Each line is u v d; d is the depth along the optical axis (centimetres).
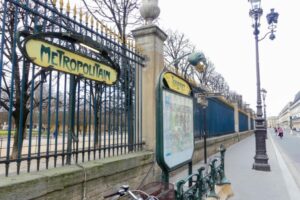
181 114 570
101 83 510
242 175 984
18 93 699
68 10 457
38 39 378
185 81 614
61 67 416
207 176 564
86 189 433
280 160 1455
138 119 676
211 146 1461
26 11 381
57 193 376
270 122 19275
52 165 489
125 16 1307
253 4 1216
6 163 342
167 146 487
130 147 640
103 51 501
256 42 1216
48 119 411
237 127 2858
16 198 312
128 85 638
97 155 600
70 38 429
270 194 725
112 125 573
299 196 705
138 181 595
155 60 710
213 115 1641
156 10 740
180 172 907
